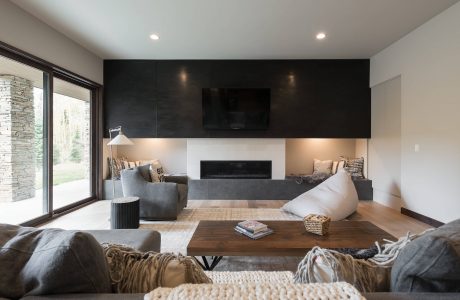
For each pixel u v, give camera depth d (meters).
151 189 3.72
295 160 5.96
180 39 4.25
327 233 2.18
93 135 5.08
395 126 4.45
